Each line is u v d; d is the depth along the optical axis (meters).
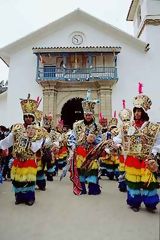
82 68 20.39
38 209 5.02
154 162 4.84
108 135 7.86
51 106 19.83
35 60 21.44
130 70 21.14
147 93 20.81
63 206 5.27
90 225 4.11
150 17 21.86
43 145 6.06
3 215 4.61
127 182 5.11
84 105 6.76
